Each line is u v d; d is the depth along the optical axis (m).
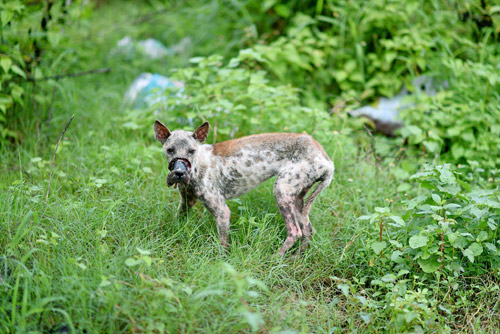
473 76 7.88
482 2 8.36
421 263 5.15
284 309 4.76
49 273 4.54
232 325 4.32
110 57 9.88
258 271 5.17
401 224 5.00
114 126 7.80
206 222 5.84
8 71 7.23
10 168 6.54
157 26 11.24
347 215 6.16
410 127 7.46
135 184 6.30
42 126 7.55
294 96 7.68
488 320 4.87
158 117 7.54
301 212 5.74
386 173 7.20
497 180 6.58
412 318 4.41
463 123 7.49
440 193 5.63
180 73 7.59
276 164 5.56
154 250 5.17
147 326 4.15
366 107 8.41
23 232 4.85
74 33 9.72
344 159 7.20
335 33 9.13
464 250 5.08
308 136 5.58
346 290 4.63
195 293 4.44
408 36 8.39
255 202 6.23
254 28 9.08
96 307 4.21
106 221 5.42
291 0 9.53
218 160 5.57
